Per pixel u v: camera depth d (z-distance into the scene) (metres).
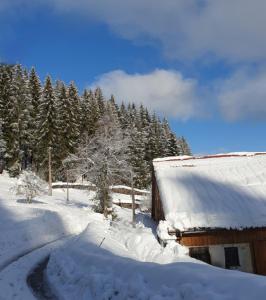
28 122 58.25
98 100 83.75
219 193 18.94
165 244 16.25
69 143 55.00
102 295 9.02
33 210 29.89
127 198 52.38
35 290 11.88
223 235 16.83
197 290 6.92
